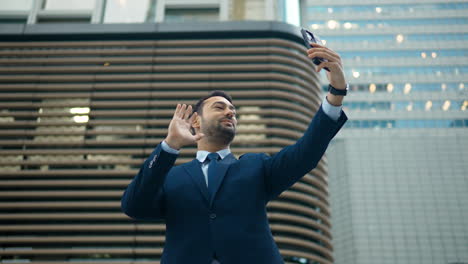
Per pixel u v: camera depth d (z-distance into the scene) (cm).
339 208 3862
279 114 2369
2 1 2809
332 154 4097
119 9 2819
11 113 2327
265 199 277
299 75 2538
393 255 3625
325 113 262
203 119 304
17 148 2280
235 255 248
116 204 2119
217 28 2591
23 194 2145
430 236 3684
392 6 4697
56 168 2233
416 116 4184
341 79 262
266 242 257
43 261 2012
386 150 4038
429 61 4412
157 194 266
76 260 2028
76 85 2416
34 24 2595
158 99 2398
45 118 2345
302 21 3048
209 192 267
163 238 2039
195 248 253
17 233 2083
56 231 2083
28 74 2481
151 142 2256
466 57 4419
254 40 2566
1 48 2544
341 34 4597
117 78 2433
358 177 3928
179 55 2542
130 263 2000
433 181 3900
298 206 2216
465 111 4156
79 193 2150
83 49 2556
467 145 4025
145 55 2530
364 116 4206
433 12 4656
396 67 4416
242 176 275
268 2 2930
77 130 2294
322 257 2289
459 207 3788
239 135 2311
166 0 2853
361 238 3684
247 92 2397
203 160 291
